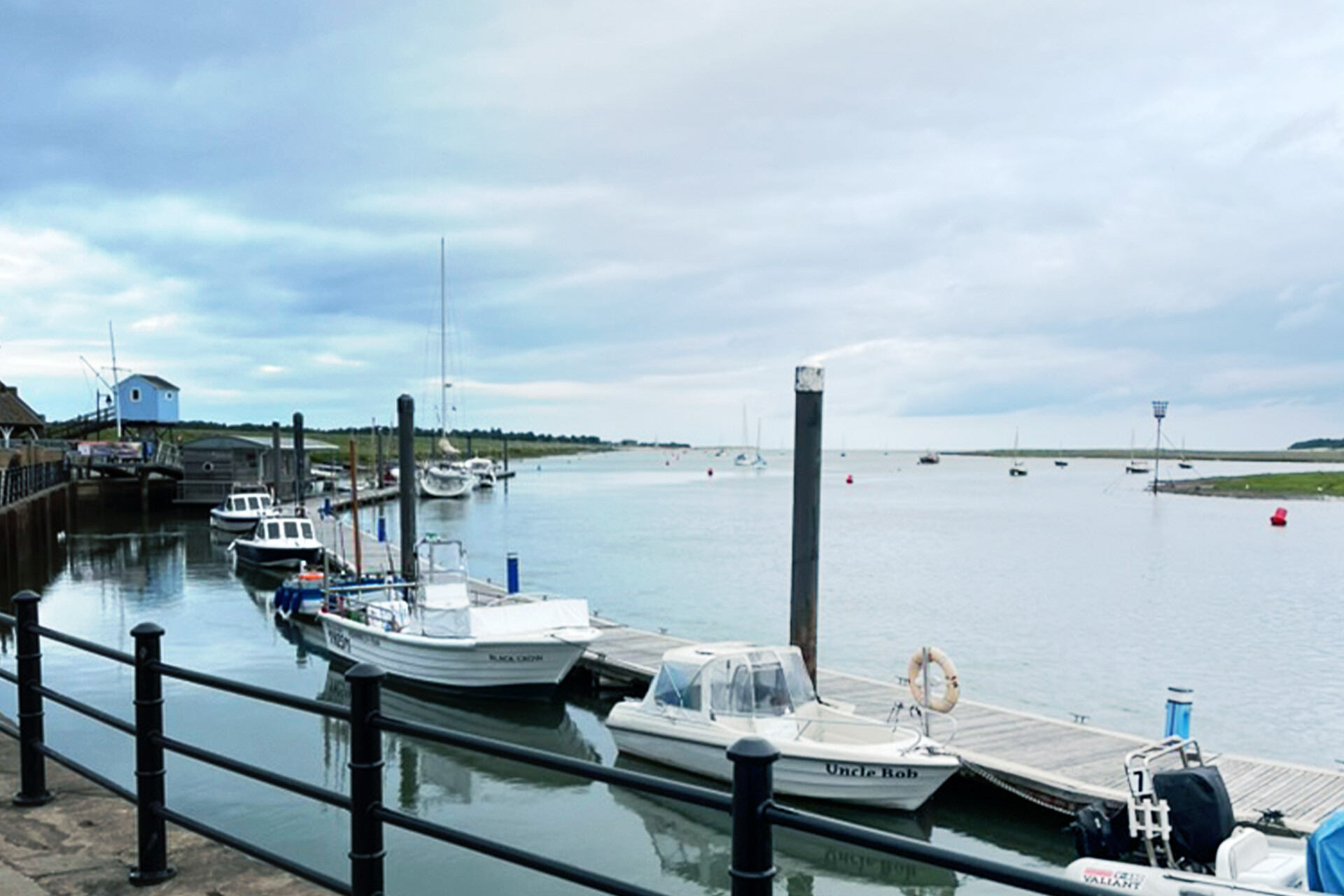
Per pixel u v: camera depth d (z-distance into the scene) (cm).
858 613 2866
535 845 1266
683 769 1449
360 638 2139
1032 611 2917
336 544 4334
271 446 6175
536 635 1939
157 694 517
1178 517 6875
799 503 1730
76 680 2028
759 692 1440
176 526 5206
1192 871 902
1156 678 2114
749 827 258
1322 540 5212
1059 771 1320
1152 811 922
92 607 2983
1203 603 3084
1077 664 2238
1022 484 12938
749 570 3772
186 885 516
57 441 6781
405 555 3098
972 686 2034
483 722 1848
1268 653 2359
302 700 421
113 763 1478
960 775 1427
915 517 6819
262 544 3675
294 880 527
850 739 1406
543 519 6438
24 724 642
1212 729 1753
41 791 646
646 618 2769
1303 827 1123
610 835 1298
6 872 529
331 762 1512
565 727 1817
